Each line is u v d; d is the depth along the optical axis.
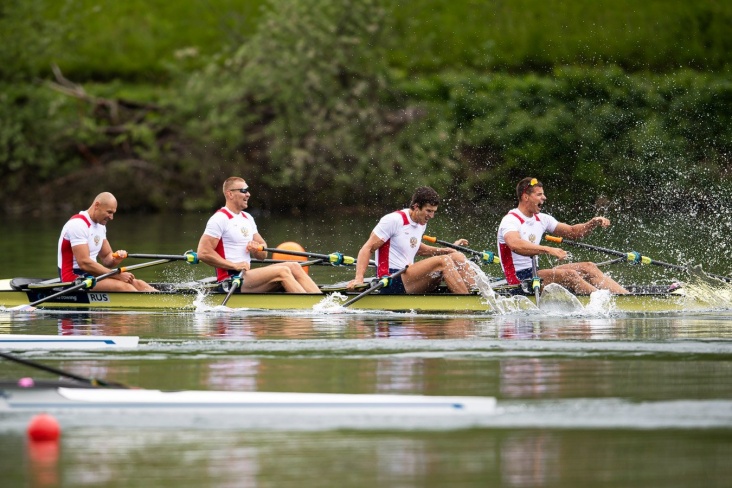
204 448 25.58
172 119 134.88
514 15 148.12
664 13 145.62
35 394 30.33
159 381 32.56
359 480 23.06
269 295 51.28
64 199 136.50
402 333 42.50
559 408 28.80
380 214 128.88
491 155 129.38
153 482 23.06
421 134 128.50
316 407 29.11
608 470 23.56
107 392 30.47
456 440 25.98
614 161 127.81
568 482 22.84
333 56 128.62
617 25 145.62
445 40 146.12
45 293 52.75
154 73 148.38
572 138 129.12
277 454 25.00
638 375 33.03
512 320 46.66
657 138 128.50
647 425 27.08
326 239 93.31
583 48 143.50
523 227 52.69
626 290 52.78
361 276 51.16
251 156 134.38
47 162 134.50
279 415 28.50
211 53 149.62
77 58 141.75
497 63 143.12
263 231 102.94
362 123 128.88
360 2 127.88
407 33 143.38
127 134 137.38
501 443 25.67
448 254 52.00
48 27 134.75
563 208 124.31
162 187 136.38
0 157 131.00
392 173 128.00
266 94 129.25
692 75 137.38
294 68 127.75
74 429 27.42
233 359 36.59
